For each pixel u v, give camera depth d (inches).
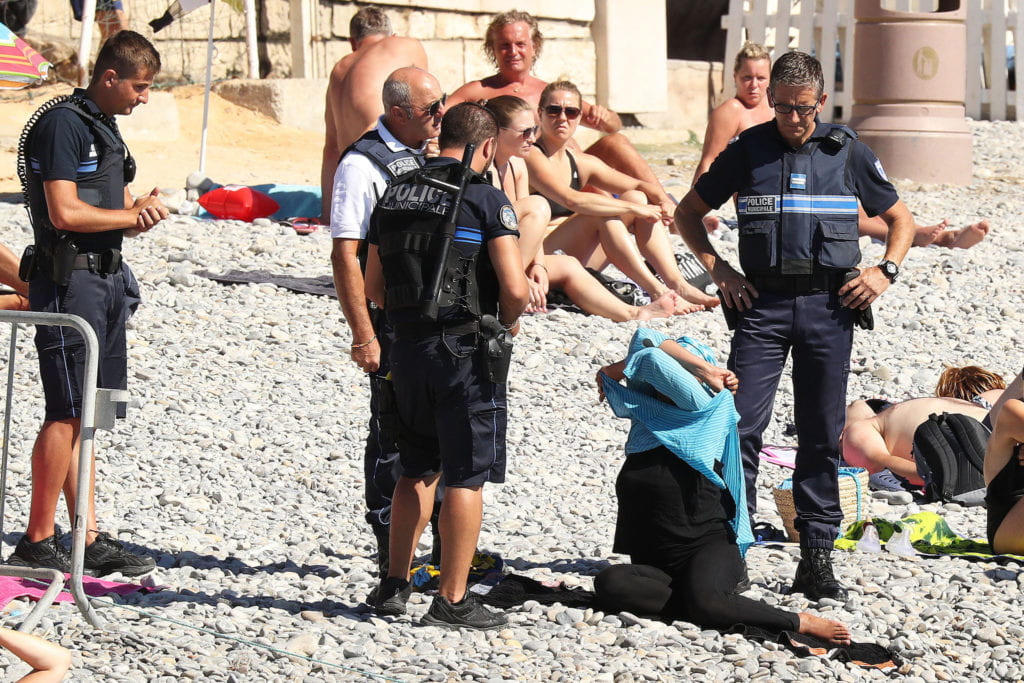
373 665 700.0
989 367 1439.5
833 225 831.7
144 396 1198.3
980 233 1769.2
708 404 799.1
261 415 1187.9
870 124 2402.8
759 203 839.7
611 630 776.3
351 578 844.6
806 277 832.3
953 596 853.2
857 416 1181.1
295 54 2564.0
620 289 1523.1
